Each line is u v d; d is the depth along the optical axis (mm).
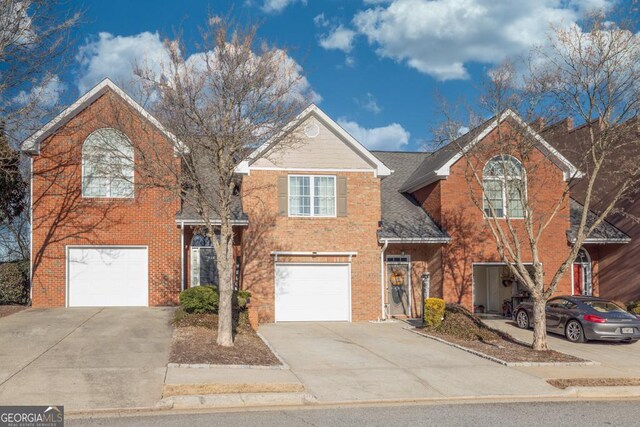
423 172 24594
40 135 19750
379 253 21672
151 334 15375
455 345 16172
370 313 21391
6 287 19656
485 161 20188
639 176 22297
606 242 22812
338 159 21547
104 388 10703
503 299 25812
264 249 20797
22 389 10477
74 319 17281
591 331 17375
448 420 9367
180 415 9477
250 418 9328
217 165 14227
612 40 15031
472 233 22156
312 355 14703
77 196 20156
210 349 13875
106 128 18188
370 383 11969
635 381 12500
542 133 17984
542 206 22453
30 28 17719
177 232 20594
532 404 10695
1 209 21484
